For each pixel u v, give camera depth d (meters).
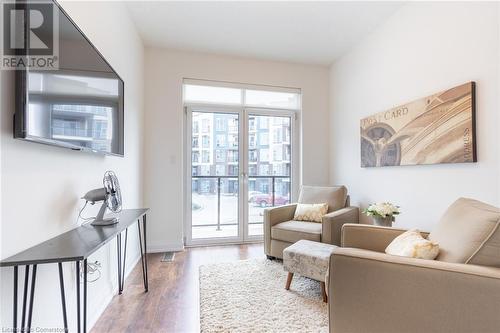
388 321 1.06
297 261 2.03
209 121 3.61
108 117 1.81
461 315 0.95
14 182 1.01
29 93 1.00
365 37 3.07
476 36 1.83
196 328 1.65
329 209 2.97
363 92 3.12
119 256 2.11
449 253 1.15
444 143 2.03
